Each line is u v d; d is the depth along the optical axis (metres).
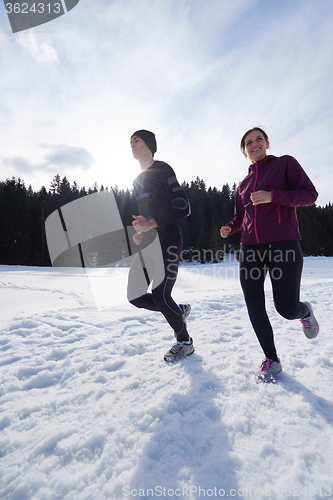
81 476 0.70
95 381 1.28
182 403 1.02
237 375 1.26
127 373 1.33
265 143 1.54
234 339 1.90
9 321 2.60
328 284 5.47
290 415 0.93
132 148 1.72
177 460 0.74
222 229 1.76
